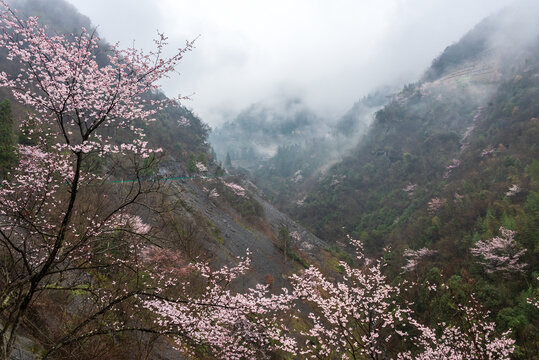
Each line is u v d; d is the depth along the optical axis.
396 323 13.47
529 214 35.19
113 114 6.54
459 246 41.38
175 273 13.18
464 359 11.27
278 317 17.66
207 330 9.83
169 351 12.29
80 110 6.25
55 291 9.84
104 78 6.21
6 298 5.40
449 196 65.19
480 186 59.56
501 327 19.69
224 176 80.50
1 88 28.48
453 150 101.69
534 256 29.27
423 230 56.19
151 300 9.90
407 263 47.34
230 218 50.22
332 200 103.31
